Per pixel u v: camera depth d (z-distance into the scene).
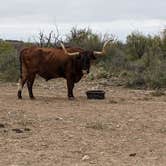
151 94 27.03
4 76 34.25
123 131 16.52
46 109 20.72
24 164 12.52
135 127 17.17
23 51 24.38
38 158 13.09
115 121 18.19
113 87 30.72
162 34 42.94
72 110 20.55
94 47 41.56
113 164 12.60
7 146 14.28
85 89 29.47
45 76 24.41
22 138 15.25
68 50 24.22
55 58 24.03
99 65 37.47
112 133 16.19
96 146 14.43
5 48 43.53
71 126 17.14
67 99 24.25
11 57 37.34
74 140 15.11
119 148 14.25
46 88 29.81
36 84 31.36
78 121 18.06
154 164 12.65
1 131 16.09
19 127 16.83
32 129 16.55
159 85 30.09
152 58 36.78
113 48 40.62
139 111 20.50
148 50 40.38
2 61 37.09
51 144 14.59
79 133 16.06
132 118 18.84
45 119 18.31
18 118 18.41
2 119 18.12
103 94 24.55
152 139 15.42
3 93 26.81
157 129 16.92
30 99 24.06
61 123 17.64
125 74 33.59
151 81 30.39
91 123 17.67
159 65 33.66
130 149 14.15
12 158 13.05
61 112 19.98
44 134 15.84
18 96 24.17
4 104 22.02
